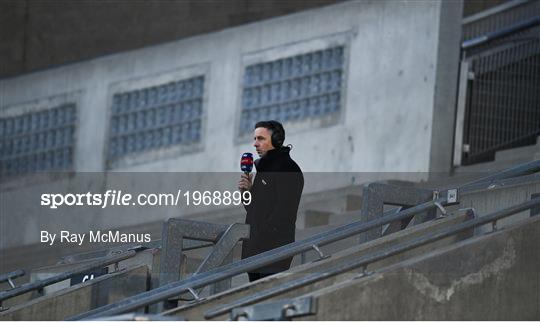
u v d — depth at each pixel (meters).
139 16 48.16
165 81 45.19
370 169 37.50
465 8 39.62
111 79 47.34
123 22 48.72
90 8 50.03
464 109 35.62
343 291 18.20
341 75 38.84
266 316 18.06
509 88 35.75
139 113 46.06
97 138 47.56
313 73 39.78
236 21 44.47
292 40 40.59
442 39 36.00
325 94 39.34
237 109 42.28
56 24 51.12
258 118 41.47
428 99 35.94
